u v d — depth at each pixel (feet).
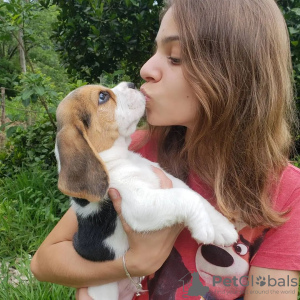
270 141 1.22
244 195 1.22
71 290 2.11
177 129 1.49
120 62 3.66
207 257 1.23
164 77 1.24
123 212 1.23
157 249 1.19
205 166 1.28
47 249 1.41
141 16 3.07
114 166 1.35
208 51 1.16
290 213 1.18
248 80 1.17
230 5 1.17
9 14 3.11
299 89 2.90
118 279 1.26
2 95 5.73
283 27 1.24
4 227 2.81
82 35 3.39
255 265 1.20
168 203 1.18
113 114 1.40
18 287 2.20
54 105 3.00
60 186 1.24
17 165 3.85
